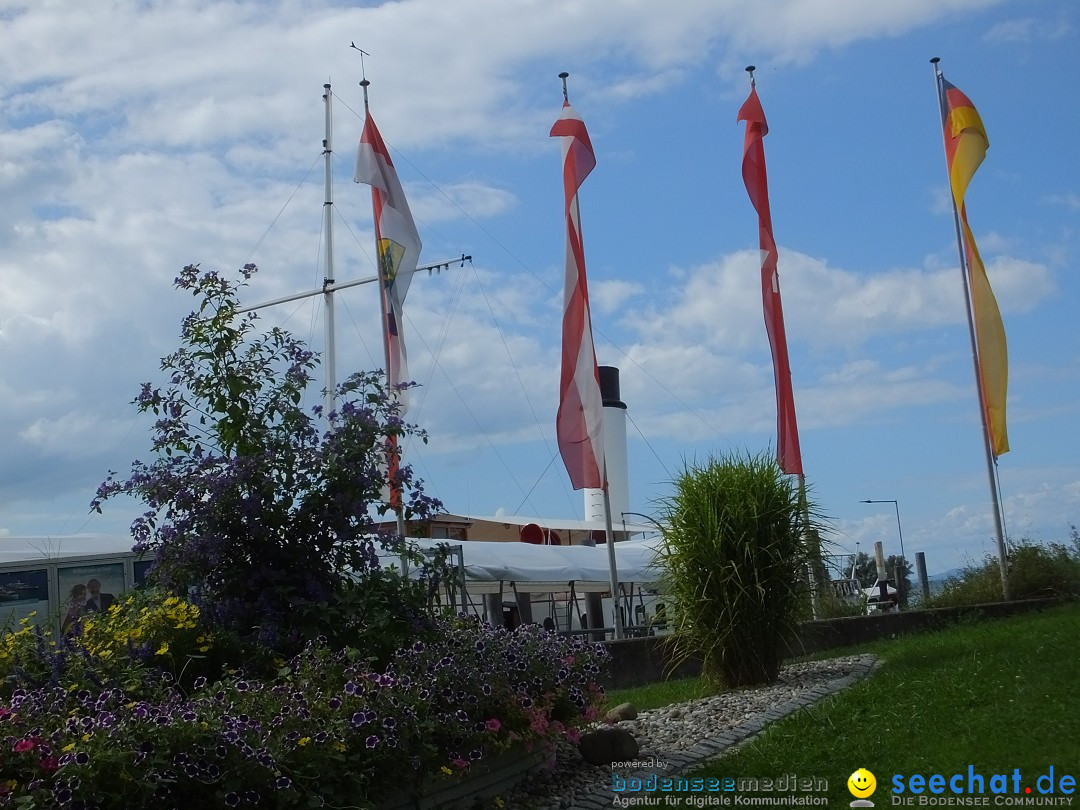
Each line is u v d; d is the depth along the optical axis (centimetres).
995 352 2264
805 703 1114
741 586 1289
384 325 1909
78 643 825
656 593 1366
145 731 660
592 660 1041
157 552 934
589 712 977
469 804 837
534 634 1022
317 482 961
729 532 1314
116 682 749
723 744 981
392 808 773
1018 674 1040
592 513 3744
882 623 1978
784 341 1984
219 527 934
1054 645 1254
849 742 877
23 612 1431
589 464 1812
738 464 1348
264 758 683
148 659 833
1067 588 2250
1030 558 2278
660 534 1352
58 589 1458
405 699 787
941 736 841
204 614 898
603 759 968
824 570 1350
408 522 1020
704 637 1318
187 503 934
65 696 738
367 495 962
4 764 639
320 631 899
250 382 962
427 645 913
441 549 1004
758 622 1299
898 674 1190
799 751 877
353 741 746
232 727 685
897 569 3162
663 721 1146
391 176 1950
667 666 1499
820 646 1856
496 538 3058
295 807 698
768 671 1317
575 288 1814
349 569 965
